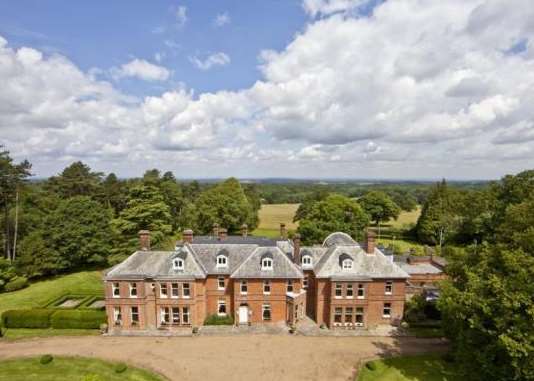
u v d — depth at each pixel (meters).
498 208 53.12
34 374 28.06
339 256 40.44
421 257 57.03
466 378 27.59
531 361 20.52
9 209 63.91
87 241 59.62
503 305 21.70
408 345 33.84
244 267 39.28
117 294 37.69
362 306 38.22
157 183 80.38
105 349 32.62
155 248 62.03
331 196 75.31
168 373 28.50
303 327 38.09
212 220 82.25
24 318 37.22
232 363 30.20
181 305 37.78
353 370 29.16
